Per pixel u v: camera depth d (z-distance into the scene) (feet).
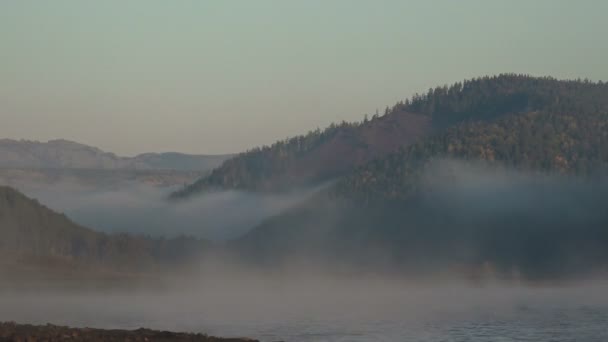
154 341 267.59
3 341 251.19
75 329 284.61
